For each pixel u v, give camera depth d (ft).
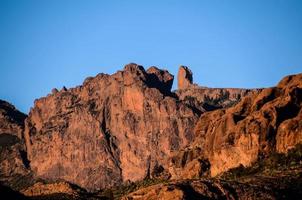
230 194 524.11
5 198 540.52
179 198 504.02
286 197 547.90
